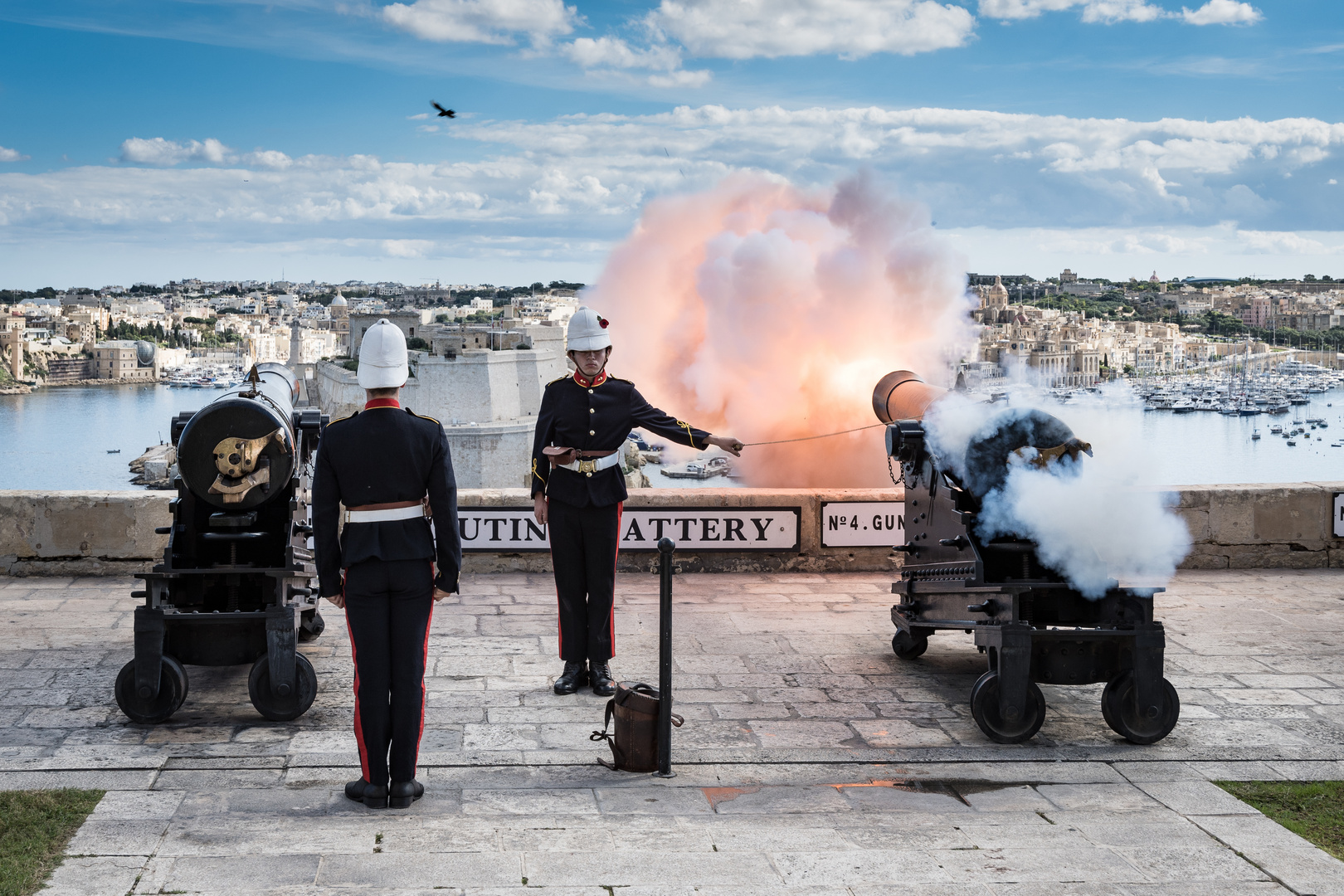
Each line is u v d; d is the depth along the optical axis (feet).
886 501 31.73
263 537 18.80
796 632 25.49
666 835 14.02
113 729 18.21
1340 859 13.64
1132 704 18.39
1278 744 18.45
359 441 15.76
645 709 16.75
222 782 15.90
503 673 22.04
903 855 13.34
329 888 12.01
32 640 23.54
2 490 29.68
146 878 12.26
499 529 30.83
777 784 16.46
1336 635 25.71
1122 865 13.14
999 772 17.06
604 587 20.85
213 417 18.34
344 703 19.94
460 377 301.22
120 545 29.73
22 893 11.78
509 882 12.26
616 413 20.89
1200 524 32.81
